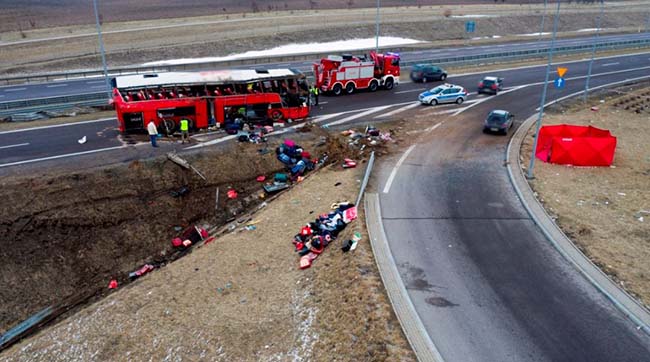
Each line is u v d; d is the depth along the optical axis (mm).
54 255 20047
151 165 25219
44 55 59062
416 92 43312
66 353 15086
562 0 127938
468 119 35312
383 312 13992
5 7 97250
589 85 47594
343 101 39719
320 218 20250
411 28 83750
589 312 14242
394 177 24641
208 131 30766
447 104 39531
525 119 35531
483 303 14648
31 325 17328
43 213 21203
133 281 19359
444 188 23297
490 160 27156
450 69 53406
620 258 17078
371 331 13359
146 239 21984
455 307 14453
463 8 108625
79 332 15883
